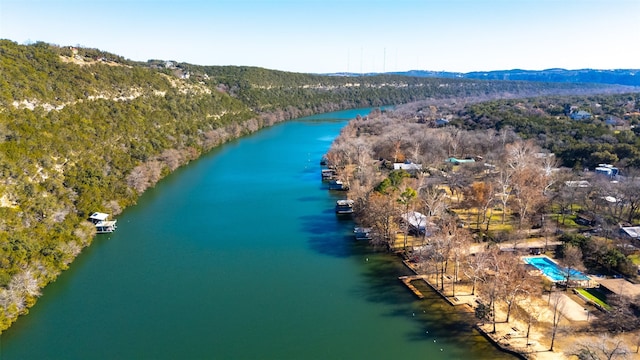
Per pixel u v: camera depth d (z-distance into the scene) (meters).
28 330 80.88
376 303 89.50
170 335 80.00
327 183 178.62
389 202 114.12
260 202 154.50
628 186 124.75
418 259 106.12
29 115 129.00
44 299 91.19
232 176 189.88
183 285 97.50
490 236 112.69
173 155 193.38
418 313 85.50
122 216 139.50
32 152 118.25
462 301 88.06
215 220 136.62
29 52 172.12
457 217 124.19
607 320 76.69
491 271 91.25
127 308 88.31
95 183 134.00
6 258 87.12
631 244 105.12
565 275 90.56
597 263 99.12
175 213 142.62
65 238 107.25
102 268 104.94
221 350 75.75
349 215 140.88
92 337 79.19
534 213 122.94
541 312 81.56
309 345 76.88
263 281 99.06
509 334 76.38
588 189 131.25
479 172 170.38
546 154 176.38
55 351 75.19
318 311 87.12
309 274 102.06
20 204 102.75
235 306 89.25
